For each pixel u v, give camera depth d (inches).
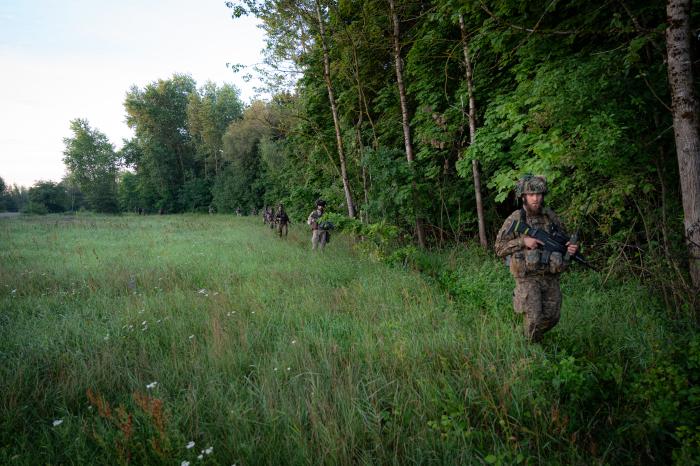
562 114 200.8
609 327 148.1
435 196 386.0
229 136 1605.6
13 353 155.5
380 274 270.7
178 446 88.5
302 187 550.0
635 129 201.6
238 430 97.7
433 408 105.3
